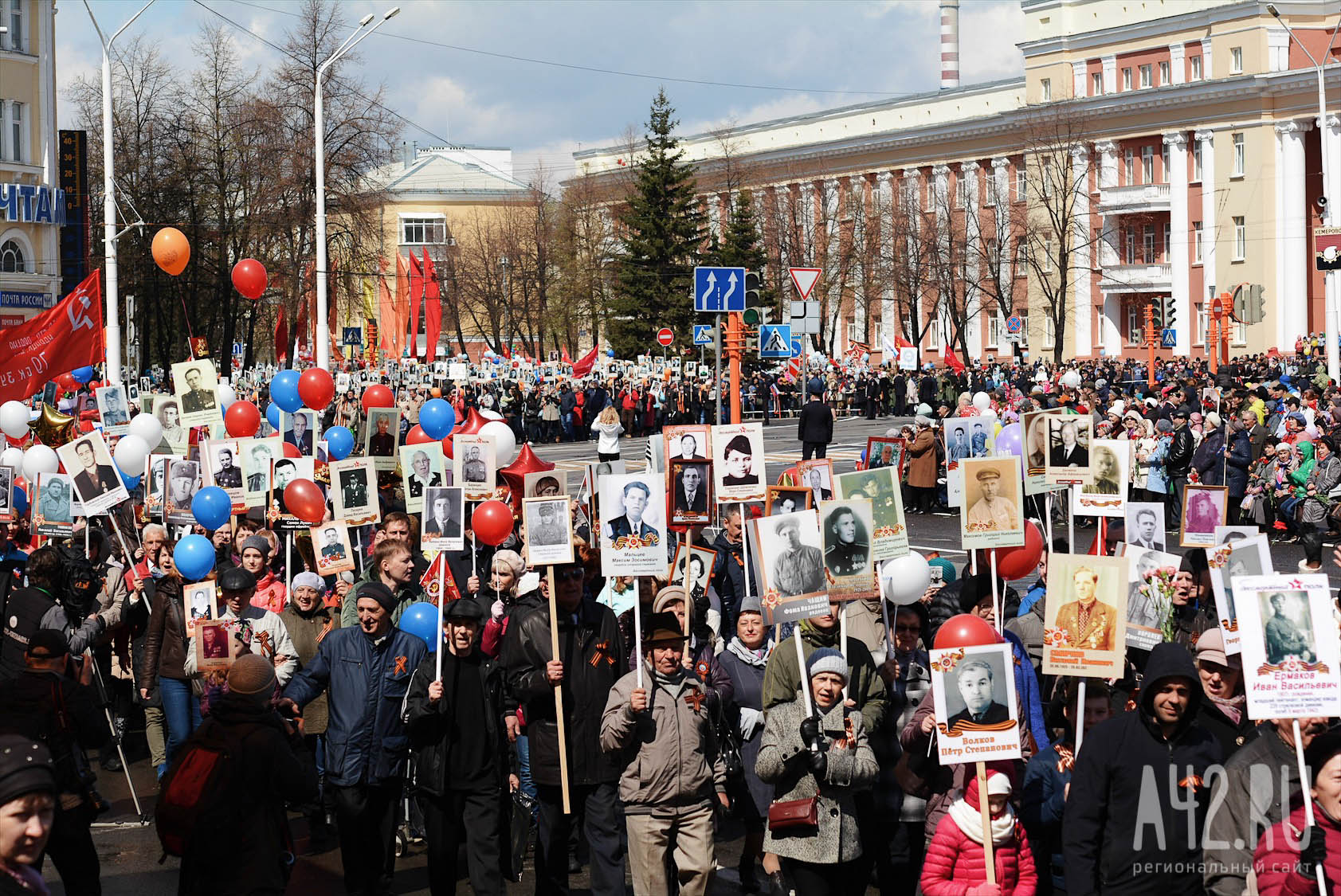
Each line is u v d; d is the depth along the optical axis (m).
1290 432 23.42
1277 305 73.12
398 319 76.12
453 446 14.14
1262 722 7.27
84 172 55.62
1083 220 79.56
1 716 8.23
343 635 9.09
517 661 8.80
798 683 8.20
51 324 22.34
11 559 12.85
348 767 8.94
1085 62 80.75
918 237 79.00
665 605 8.98
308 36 55.09
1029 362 78.94
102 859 10.23
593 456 42.84
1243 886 6.57
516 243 89.44
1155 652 6.77
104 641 12.55
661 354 74.81
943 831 7.11
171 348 63.97
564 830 8.80
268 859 7.53
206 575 11.08
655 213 75.62
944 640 7.05
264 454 13.99
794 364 59.19
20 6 53.94
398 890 9.73
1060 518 23.94
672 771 8.23
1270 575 6.75
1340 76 70.62
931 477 28.70
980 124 83.69
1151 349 47.72
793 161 94.00
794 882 7.87
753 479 11.07
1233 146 74.06
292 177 54.94
